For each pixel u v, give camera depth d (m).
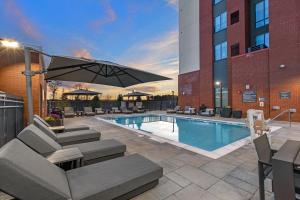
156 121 13.18
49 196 1.58
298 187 1.75
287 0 9.93
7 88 5.91
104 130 7.44
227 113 12.52
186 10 18.50
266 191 2.42
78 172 2.27
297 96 9.49
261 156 2.12
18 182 1.45
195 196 2.32
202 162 3.54
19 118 5.10
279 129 7.28
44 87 10.48
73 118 13.12
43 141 2.79
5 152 1.49
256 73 11.27
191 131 9.15
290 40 9.79
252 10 12.91
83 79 5.06
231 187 2.55
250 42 13.02
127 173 2.27
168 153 4.14
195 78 16.89
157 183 2.58
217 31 15.05
